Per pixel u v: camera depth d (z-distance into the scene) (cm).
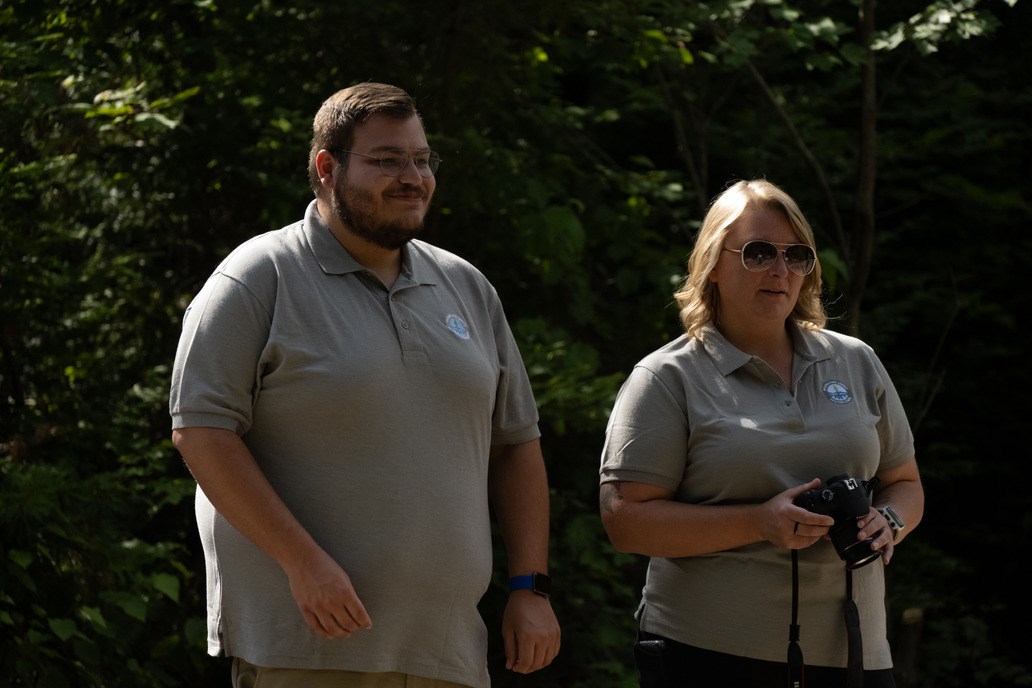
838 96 1786
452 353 582
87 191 1270
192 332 555
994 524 1822
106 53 1198
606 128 1806
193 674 1141
